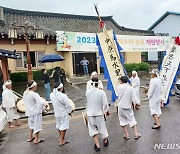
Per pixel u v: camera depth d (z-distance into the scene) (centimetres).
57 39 1900
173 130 727
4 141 751
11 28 1723
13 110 899
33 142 720
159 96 758
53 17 2486
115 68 1104
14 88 1681
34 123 702
